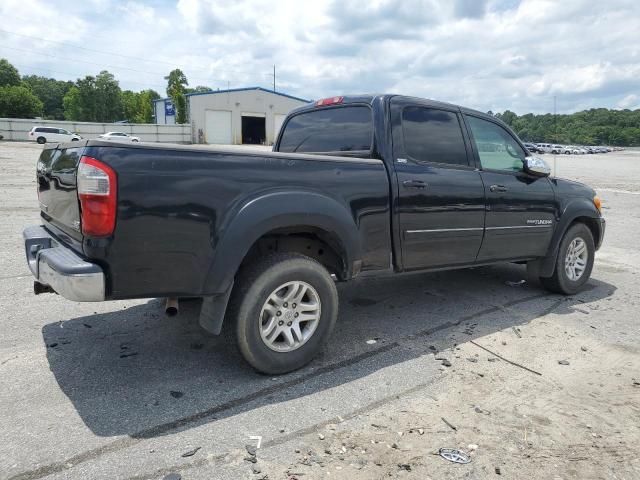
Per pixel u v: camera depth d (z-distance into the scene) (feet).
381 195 12.73
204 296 10.26
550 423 9.77
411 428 9.50
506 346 13.51
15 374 11.21
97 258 9.18
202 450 8.66
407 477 8.09
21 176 53.42
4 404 9.96
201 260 10.02
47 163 11.56
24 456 8.36
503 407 10.33
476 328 14.82
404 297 17.78
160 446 8.74
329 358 12.52
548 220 17.20
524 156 17.24
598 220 19.07
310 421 9.66
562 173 89.66
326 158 11.80
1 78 320.09
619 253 26.25
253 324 10.80
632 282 20.53
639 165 128.67
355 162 12.35
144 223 9.37
